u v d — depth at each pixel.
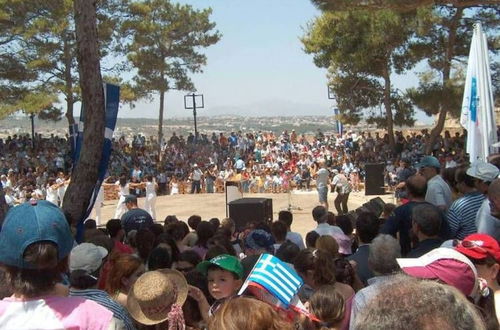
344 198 16.97
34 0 32.41
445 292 1.41
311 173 28.72
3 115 32.16
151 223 7.93
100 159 7.36
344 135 38.47
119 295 3.77
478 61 7.93
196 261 4.95
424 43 27.72
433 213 4.42
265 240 5.41
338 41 30.67
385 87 31.81
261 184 28.42
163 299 3.11
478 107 7.90
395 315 1.33
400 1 17.98
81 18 7.17
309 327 2.89
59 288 2.34
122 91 35.56
